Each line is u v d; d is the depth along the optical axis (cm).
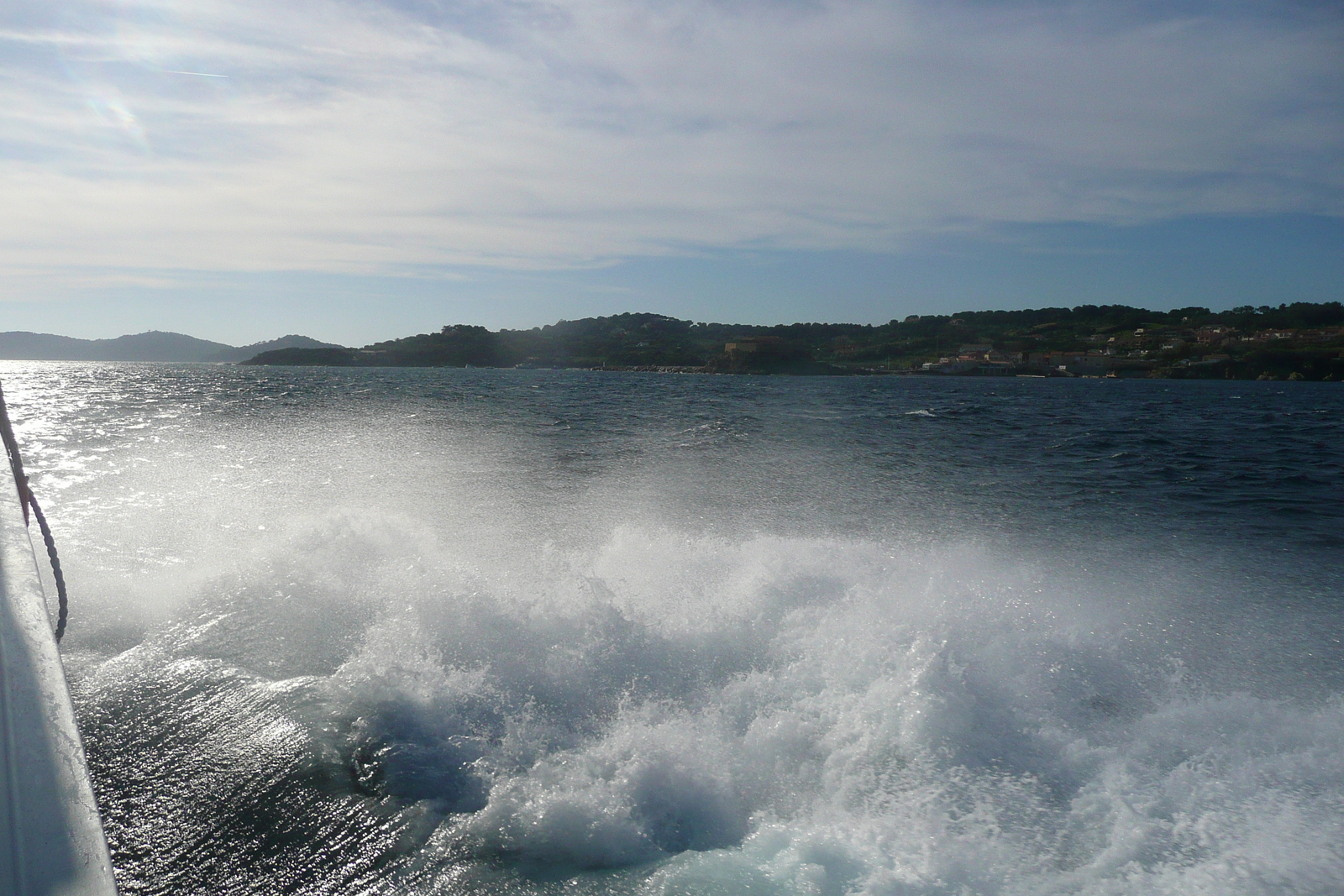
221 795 435
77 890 143
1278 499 1403
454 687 543
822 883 351
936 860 359
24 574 245
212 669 580
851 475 1622
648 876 365
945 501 1339
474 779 449
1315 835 352
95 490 1288
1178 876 334
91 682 561
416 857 385
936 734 450
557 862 379
